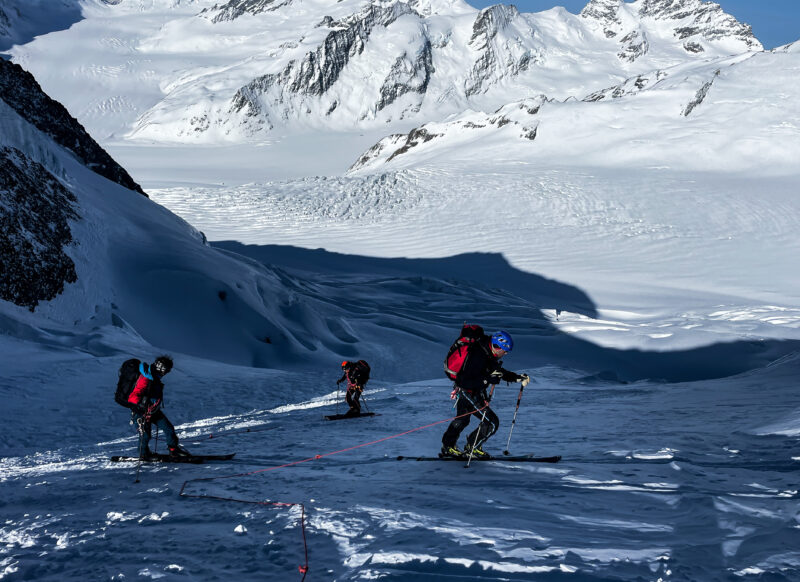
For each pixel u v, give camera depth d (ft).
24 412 52.65
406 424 39.75
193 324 122.83
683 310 204.85
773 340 156.25
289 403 62.85
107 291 118.42
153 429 46.16
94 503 18.40
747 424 31.12
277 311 138.92
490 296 207.31
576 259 280.51
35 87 170.81
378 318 157.89
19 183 116.26
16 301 98.53
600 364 139.23
